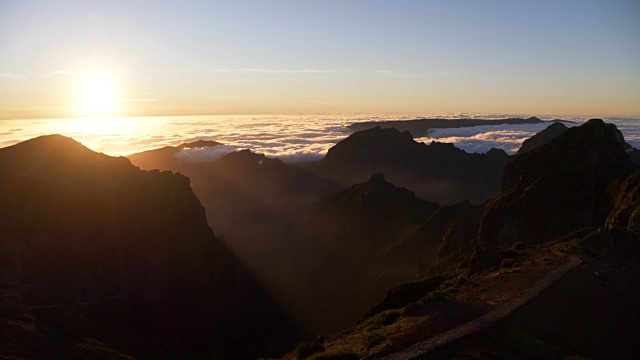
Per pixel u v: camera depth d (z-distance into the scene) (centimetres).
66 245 5841
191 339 6406
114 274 6166
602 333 1636
